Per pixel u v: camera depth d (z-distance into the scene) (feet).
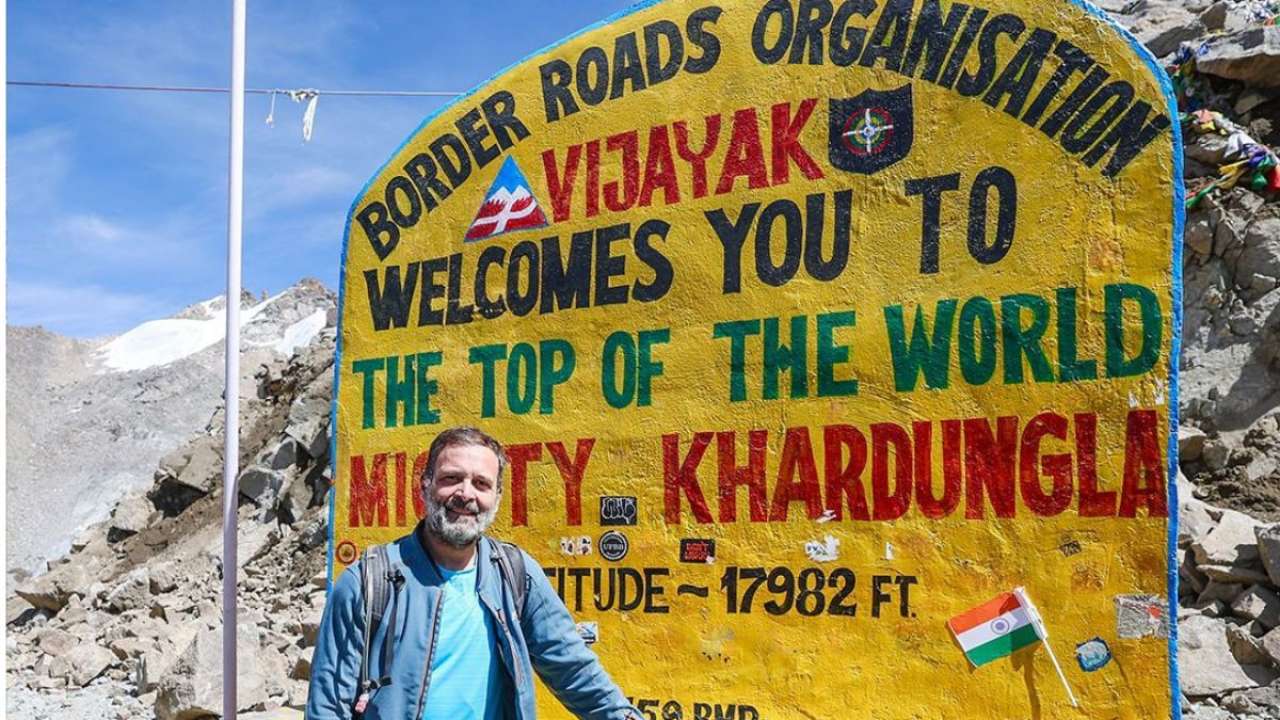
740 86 19.47
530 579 12.91
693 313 19.44
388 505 22.30
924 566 16.87
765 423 18.52
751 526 18.44
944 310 17.13
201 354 213.25
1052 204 16.43
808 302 18.34
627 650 19.40
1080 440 15.84
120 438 188.96
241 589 53.01
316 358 71.00
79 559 71.56
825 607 17.63
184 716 32.50
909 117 17.78
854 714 17.16
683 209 19.77
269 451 61.57
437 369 22.12
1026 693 15.85
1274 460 32.91
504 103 22.04
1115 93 16.12
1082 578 15.62
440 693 11.92
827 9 18.78
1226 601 28.37
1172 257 15.42
